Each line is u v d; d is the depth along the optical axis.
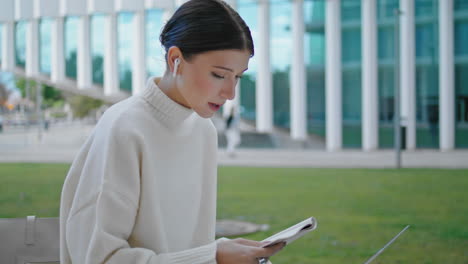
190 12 1.11
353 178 9.59
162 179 1.20
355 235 5.10
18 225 1.33
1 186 8.57
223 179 9.58
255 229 5.30
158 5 10.89
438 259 4.11
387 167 11.35
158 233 1.15
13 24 15.31
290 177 9.83
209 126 1.35
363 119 16.72
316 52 17.30
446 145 16.02
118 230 1.08
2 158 14.07
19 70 16.88
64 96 33.28
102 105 34.28
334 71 16.69
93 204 1.08
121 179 1.09
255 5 16.78
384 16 16.52
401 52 16.20
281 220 5.81
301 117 16.80
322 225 5.58
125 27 17.12
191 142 1.28
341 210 6.45
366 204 6.87
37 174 10.23
